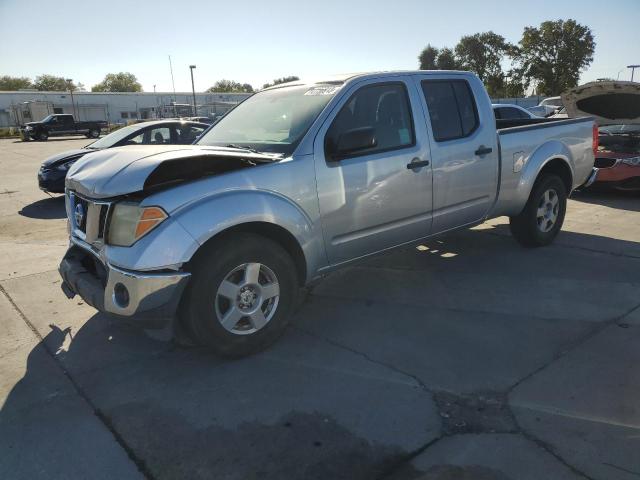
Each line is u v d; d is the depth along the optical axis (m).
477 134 4.87
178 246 3.11
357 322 4.11
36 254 6.46
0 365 3.57
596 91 9.09
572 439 2.61
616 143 8.88
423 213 4.48
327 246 3.88
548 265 5.34
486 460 2.48
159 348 3.77
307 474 2.43
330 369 3.39
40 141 37.56
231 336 3.44
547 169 5.91
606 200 8.80
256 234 3.51
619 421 2.74
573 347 3.56
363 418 2.85
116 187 3.18
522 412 2.84
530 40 64.88
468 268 5.33
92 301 3.39
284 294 3.65
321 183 3.74
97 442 2.72
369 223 4.09
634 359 3.38
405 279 5.06
